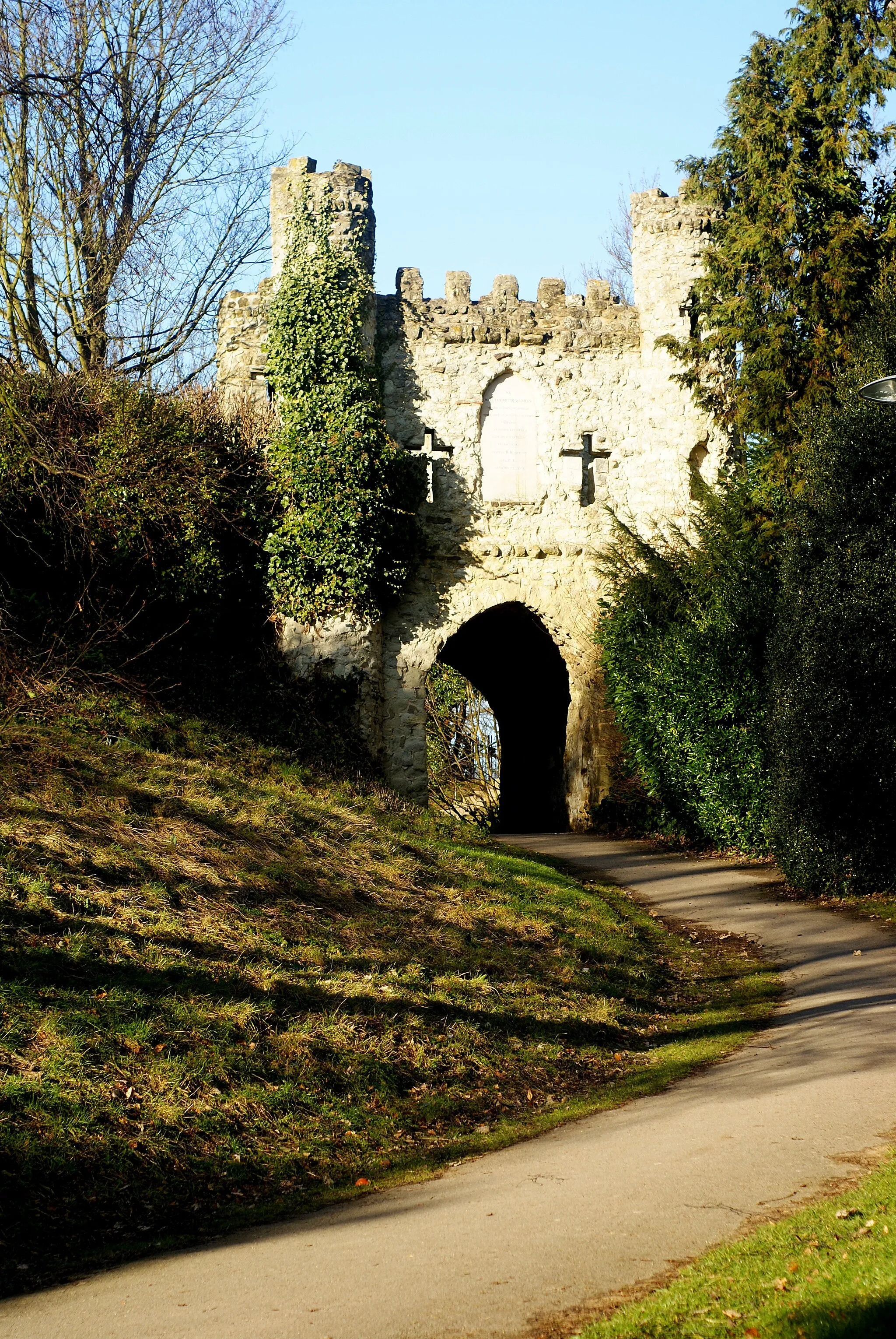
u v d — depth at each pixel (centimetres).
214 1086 809
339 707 2125
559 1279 499
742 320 2114
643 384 2480
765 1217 542
